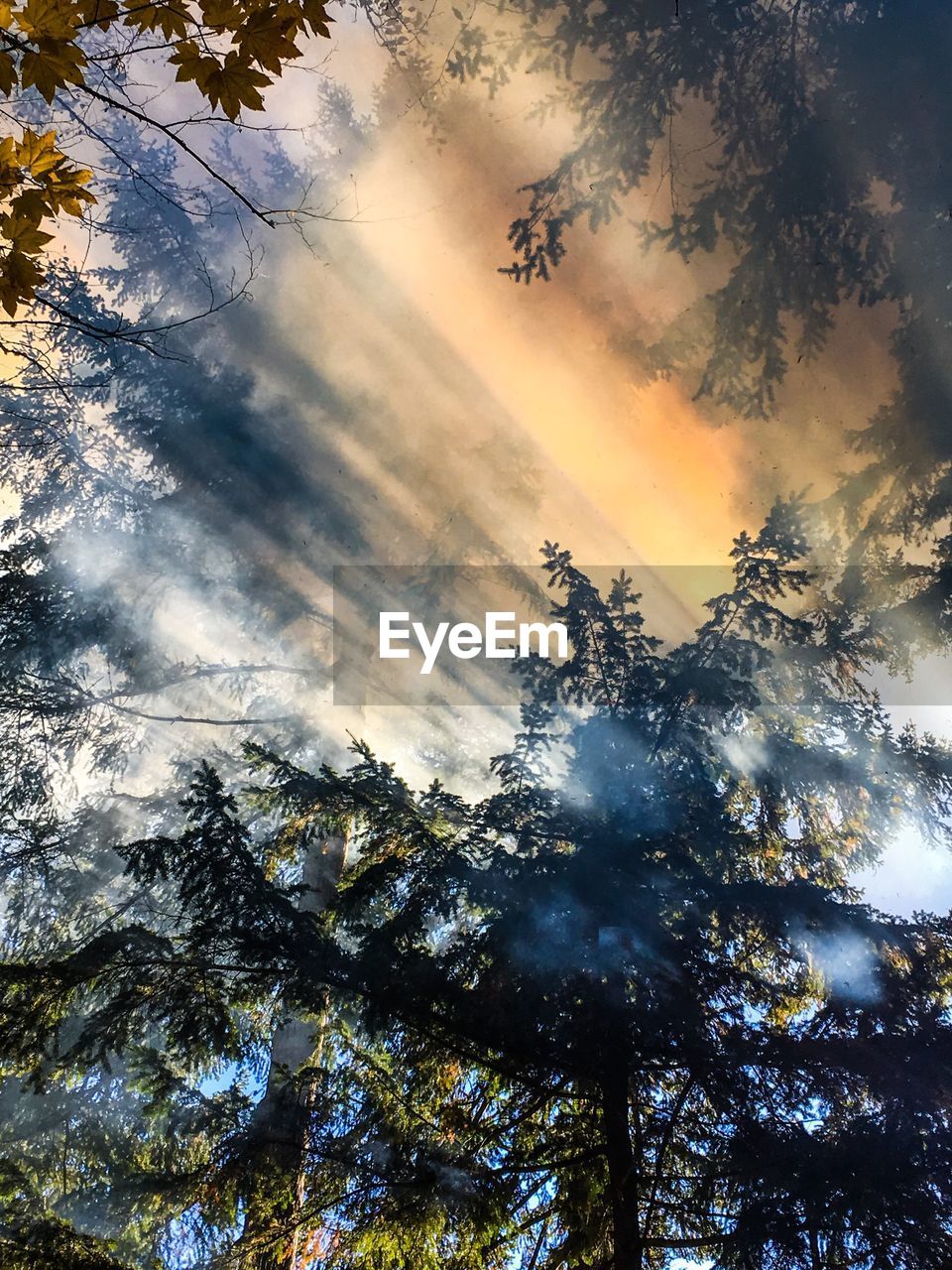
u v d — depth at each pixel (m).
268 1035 6.30
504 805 6.15
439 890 5.55
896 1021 5.02
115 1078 7.48
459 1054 5.26
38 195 2.33
